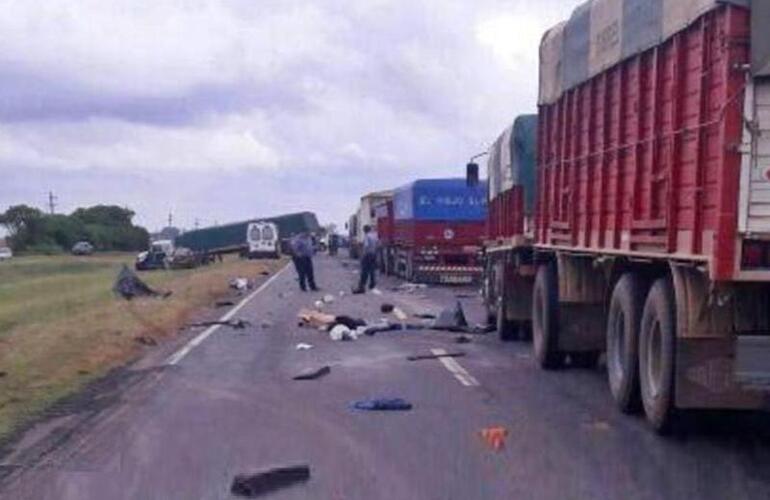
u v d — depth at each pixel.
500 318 21.08
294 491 8.93
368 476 9.44
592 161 13.98
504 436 11.12
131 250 137.25
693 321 10.34
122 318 26.31
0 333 23.34
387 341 21.25
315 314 25.22
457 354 18.73
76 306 32.78
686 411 10.98
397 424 11.95
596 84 13.82
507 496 8.73
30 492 8.99
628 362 12.21
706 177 9.85
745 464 9.91
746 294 10.06
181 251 77.69
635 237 12.03
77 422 12.27
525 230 18.78
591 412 12.72
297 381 15.48
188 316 28.75
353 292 38.12
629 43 12.20
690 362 10.50
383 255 54.03
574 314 16.28
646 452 10.44
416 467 9.77
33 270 72.31
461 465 9.86
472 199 41.50
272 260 86.75
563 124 15.64
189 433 11.50
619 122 12.71
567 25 15.25
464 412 12.74
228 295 38.25
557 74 15.88
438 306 30.75
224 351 19.64
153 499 8.73
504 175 20.81
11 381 15.88
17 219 127.44
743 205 9.34
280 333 23.14
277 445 10.81
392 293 37.78
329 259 91.44
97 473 9.66
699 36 10.12
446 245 41.59
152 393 14.43
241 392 14.47
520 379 15.64
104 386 15.23
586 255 14.56
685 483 9.17
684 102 10.54
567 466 9.83
